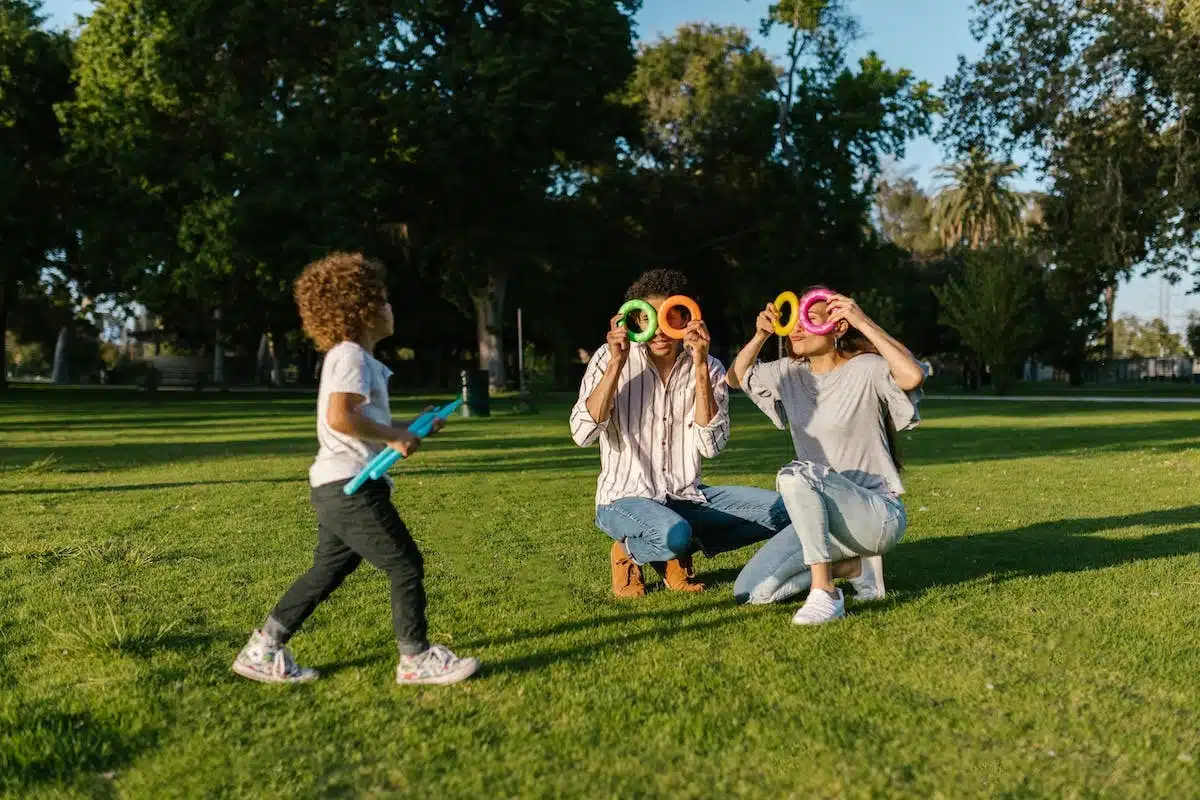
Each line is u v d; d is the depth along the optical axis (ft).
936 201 179.22
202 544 18.74
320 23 91.97
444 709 9.70
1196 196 56.29
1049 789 7.75
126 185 97.76
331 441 10.36
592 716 9.39
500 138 85.15
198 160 91.40
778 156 121.80
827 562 12.73
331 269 10.43
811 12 113.19
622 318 13.76
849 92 112.88
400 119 84.74
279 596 14.42
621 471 14.67
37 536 19.63
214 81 90.17
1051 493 25.67
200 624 12.92
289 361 174.60
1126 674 10.42
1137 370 193.36
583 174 123.44
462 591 14.83
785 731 8.93
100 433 52.75
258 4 85.71
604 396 13.67
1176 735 8.78
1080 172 58.18
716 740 8.77
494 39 88.17
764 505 14.76
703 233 122.31
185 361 177.99
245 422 63.46
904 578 15.30
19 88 106.83
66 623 12.61
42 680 10.65
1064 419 63.46
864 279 117.91
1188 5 49.67
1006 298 115.24
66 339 185.06
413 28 89.92
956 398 106.83
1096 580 14.83
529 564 16.92
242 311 141.08
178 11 86.12
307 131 84.58
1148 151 58.44
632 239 122.72
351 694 10.21
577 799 7.73
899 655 11.13
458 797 7.79
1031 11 57.57
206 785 8.02
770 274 116.98
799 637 11.93
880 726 9.04
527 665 11.03
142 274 96.48
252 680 10.64
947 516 21.80
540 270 120.78
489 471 31.89
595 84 92.07
